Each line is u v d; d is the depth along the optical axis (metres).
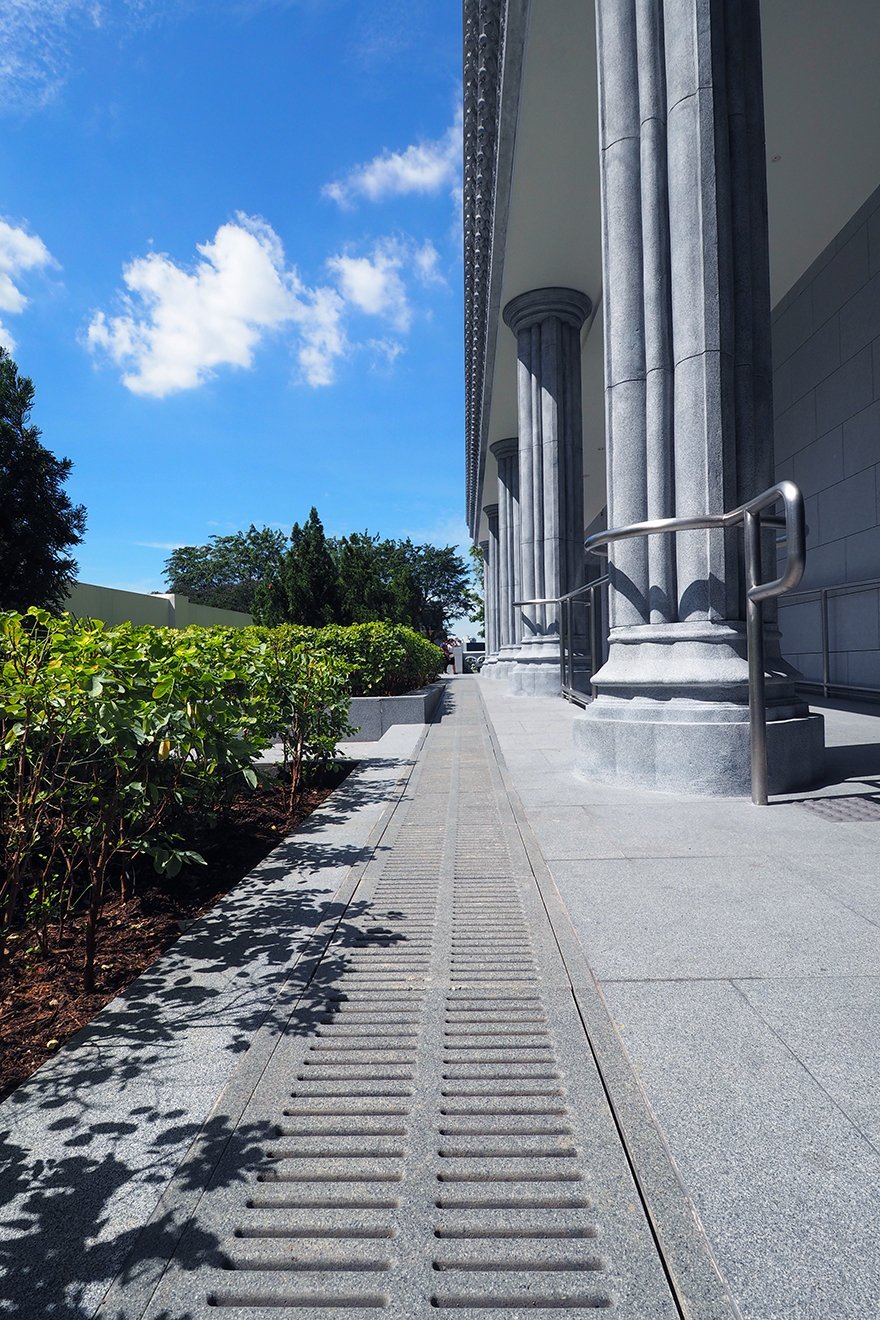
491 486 30.23
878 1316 1.29
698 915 3.18
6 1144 1.83
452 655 50.81
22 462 16.42
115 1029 2.39
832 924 3.05
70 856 3.25
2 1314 1.34
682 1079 2.01
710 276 5.90
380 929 3.20
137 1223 1.56
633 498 6.40
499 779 6.68
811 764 5.84
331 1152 1.77
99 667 2.90
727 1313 1.30
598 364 18.48
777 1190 1.59
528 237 13.06
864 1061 2.07
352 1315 1.33
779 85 9.23
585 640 16.19
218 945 3.06
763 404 6.11
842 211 11.56
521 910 3.35
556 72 9.35
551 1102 1.94
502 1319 1.32
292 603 22.28
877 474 11.09
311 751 6.53
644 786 5.88
